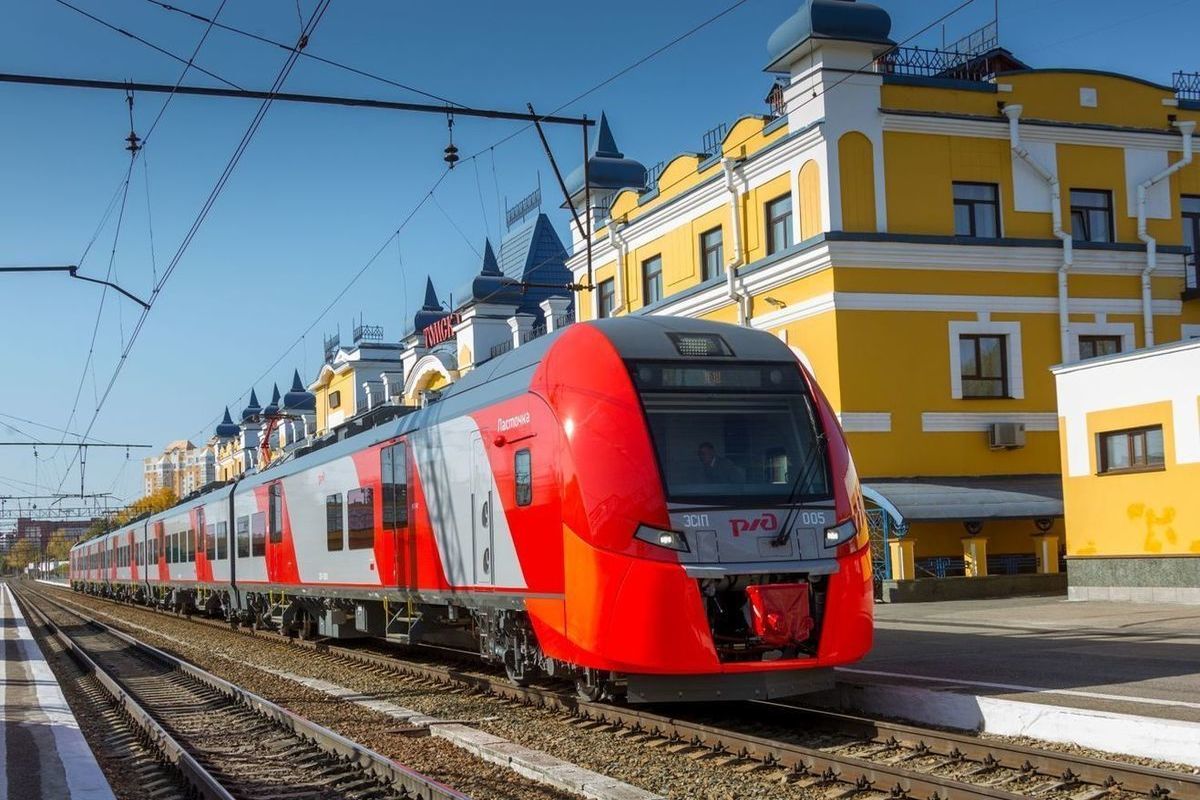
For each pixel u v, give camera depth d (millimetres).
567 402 10898
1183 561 18531
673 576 9781
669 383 10719
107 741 12188
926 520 22969
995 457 25484
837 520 10406
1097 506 20219
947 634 16125
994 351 25875
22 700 15125
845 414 24312
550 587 10883
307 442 23703
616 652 9914
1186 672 11227
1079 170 26688
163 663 20688
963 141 25734
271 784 9219
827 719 9977
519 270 50688
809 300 25141
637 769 8805
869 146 24922
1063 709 8828
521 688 12695
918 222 25172
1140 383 19297
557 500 10758
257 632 26484
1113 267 26484
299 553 21422
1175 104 27750
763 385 10961
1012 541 25422
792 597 9766
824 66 24672
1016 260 25703
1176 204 27531
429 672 15492
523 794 8203
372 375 52094
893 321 24844
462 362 40469
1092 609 18641
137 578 46469
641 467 10164
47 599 65500
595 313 33500
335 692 14609
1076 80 26844
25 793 8945
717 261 28328
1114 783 7348
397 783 8578
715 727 10055
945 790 7316
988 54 28156
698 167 28703
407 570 15523
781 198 26281
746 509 10148
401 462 15875
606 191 34156
